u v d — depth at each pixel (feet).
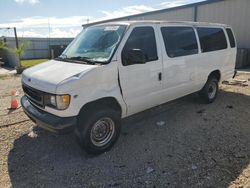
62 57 14.23
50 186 9.89
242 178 9.98
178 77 15.88
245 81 28.12
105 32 13.69
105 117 12.12
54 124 10.84
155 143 13.35
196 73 17.53
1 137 14.57
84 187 9.78
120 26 13.29
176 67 15.51
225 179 9.95
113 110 12.49
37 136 14.61
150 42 13.89
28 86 12.53
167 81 15.07
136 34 13.19
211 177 10.10
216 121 16.30
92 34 14.39
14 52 56.75
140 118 17.15
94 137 12.00
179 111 18.45
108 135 12.59
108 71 11.81
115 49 12.25
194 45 17.19
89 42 13.93
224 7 45.62
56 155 12.35
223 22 46.37
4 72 50.93
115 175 10.52
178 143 13.26
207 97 19.62
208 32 18.78
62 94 10.56
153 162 11.42
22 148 13.16
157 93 14.66
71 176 10.53
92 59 12.50
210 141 13.38
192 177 10.16
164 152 12.32
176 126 15.62
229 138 13.69
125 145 13.21
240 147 12.59
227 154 11.91
